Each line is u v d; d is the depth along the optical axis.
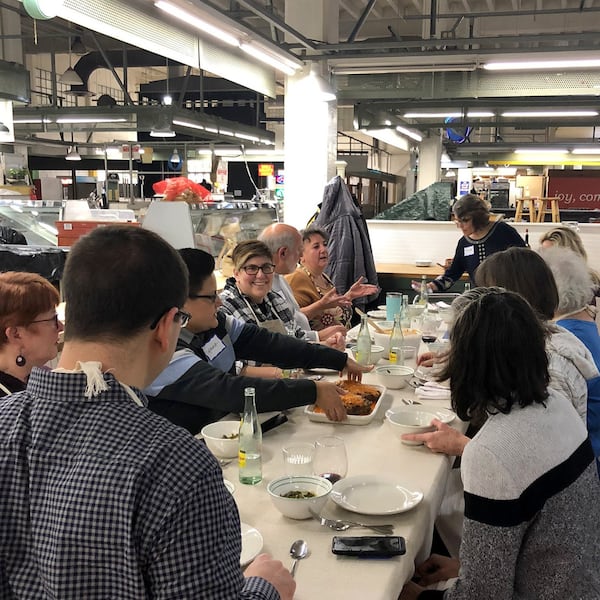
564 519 1.25
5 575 0.77
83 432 0.77
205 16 3.19
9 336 1.88
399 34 9.61
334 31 5.82
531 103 7.88
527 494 1.23
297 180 5.70
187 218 3.52
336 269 4.69
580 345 1.93
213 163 14.16
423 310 3.75
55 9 2.58
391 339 2.77
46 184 12.93
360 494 1.50
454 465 1.96
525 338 1.33
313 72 5.42
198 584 0.72
